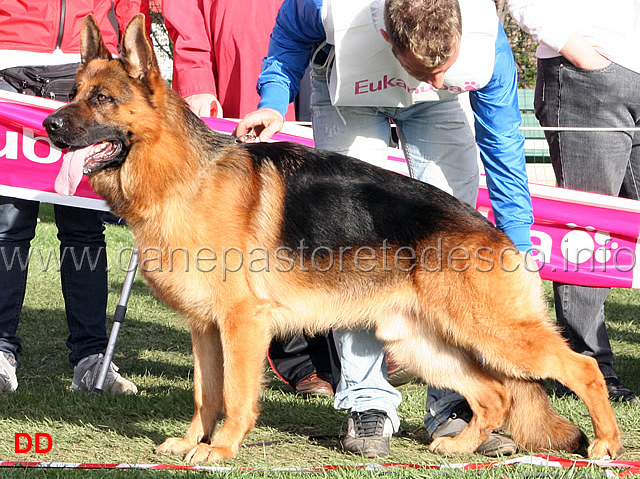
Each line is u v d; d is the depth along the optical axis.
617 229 5.55
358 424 4.05
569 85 5.21
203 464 3.67
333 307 4.02
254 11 6.18
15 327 5.37
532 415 4.02
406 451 4.14
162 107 3.83
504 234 3.94
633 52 5.05
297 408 4.96
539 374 3.84
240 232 3.78
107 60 3.89
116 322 5.23
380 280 3.95
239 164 3.92
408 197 3.96
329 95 4.24
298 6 4.10
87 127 3.74
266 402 5.07
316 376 5.51
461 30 3.50
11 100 5.44
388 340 4.07
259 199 3.90
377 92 3.99
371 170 4.08
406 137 4.33
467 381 4.11
